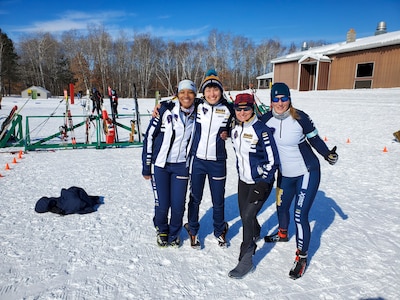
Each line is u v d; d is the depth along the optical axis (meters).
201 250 2.86
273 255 2.79
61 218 3.49
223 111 2.60
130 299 2.16
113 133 8.43
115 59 53.06
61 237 3.03
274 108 2.57
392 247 2.89
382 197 4.28
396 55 17.56
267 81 37.78
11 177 5.19
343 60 20.88
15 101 28.14
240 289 2.29
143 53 48.84
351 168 5.89
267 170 2.45
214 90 2.54
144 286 2.30
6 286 2.26
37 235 3.06
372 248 2.88
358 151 7.45
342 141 8.74
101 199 4.14
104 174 5.47
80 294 2.19
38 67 55.19
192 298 2.18
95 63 51.12
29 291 2.21
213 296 2.21
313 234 3.18
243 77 54.69
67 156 7.12
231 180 5.20
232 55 53.72
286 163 2.62
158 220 2.87
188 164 2.72
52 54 56.03
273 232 3.26
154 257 2.71
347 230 3.26
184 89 2.52
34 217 3.50
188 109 2.62
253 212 2.43
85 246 2.87
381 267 2.57
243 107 2.38
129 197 4.24
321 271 2.53
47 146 7.79
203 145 2.66
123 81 52.22
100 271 2.48
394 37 18.22
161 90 49.69
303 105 15.85
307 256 2.72
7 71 49.41
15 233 3.09
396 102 13.71
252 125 2.46
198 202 2.82
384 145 8.02
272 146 2.42
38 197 4.18
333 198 4.25
